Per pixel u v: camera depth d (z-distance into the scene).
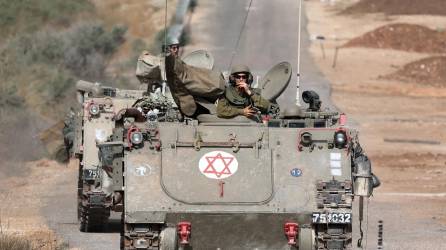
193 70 44.06
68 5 172.88
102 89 65.44
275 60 186.62
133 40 163.12
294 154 41.78
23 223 63.41
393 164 111.31
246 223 40.47
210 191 40.69
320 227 40.66
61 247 52.91
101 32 159.75
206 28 196.75
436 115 152.25
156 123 42.53
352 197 40.84
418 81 183.75
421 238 61.69
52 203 73.75
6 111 114.00
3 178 89.12
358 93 168.38
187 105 44.28
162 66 61.94
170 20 178.38
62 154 96.69
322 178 41.19
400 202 82.69
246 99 44.47
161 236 40.06
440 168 108.19
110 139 46.47
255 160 41.53
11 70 138.38
